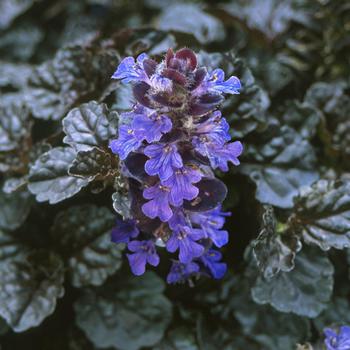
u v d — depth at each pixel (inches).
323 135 16.3
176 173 12.6
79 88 15.9
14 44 20.8
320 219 14.6
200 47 16.7
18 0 21.3
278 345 15.2
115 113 13.9
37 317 14.9
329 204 14.6
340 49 18.1
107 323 15.4
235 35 19.5
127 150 12.5
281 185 15.3
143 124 12.3
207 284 15.7
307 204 14.7
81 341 15.8
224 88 12.6
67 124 14.0
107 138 13.9
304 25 18.5
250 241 15.5
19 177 15.8
